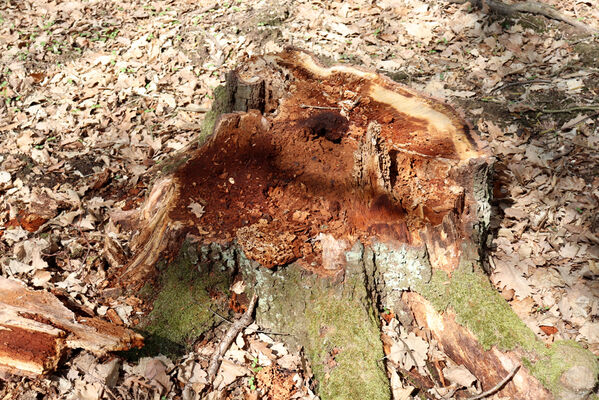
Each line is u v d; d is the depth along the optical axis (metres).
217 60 3.01
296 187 1.75
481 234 1.69
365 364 1.54
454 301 1.61
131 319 1.67
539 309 1.84
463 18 3.25
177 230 1.66
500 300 1.63
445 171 1.74
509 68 2.90
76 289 1.76
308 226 1.66
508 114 2.63
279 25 3.30
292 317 1.65
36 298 1.59
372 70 2.14
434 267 1.63
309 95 2.04
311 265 1.61
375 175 1.66
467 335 1.60
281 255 1.59
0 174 2.29
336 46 3.11
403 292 1.66
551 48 3.00
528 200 2.20
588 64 2.87
